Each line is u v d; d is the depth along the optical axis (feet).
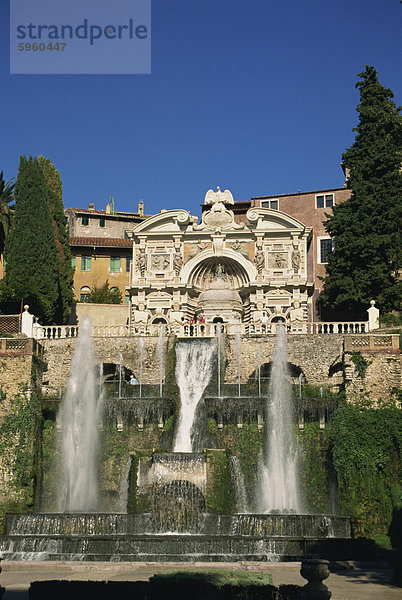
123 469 171.83
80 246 292.81
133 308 236.22
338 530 139.54
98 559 123.24
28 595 88.38
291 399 169.48
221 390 185.57
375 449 155.43
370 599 90.12
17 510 160.35
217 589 82.07
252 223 239.30
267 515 139.54
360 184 217.97
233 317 228.02
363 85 230.27
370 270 209.77
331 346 185.47
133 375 192.34
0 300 213.66
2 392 168.55
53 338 192.65
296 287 229.66
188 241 238.89
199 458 151.12
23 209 236.63
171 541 127.54
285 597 81.92
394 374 161.89
